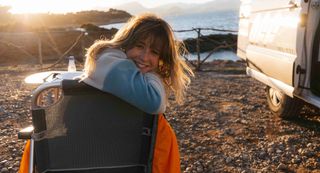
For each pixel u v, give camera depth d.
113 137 2.30
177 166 2.38
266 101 7.69
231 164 4.65
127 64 2.13
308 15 4.73
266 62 5.90
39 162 2.31
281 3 5.40
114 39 2.29
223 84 9.91
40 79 3.04
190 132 5.84
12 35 29.16
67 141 2.31
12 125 6.50
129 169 2.35
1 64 19.91
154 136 2.28
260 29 6.28
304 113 6.59
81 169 2.34
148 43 2.27
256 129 5.87
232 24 89.62
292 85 4.94
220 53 23.77
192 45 26.41
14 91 9.76
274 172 4.39
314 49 4.82
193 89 9.24
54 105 2.26
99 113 2.26
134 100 2.10
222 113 6.86
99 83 2.12
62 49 27.27
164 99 2.22
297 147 5.07
